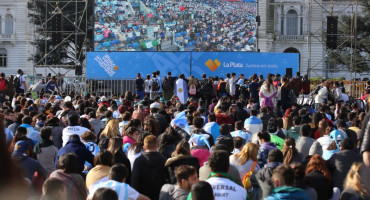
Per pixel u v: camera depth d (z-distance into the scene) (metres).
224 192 9.45
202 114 21.88
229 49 55.12
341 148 12.44
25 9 96.56
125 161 12.88
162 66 46.66
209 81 38.22
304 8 92.31
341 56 72.25
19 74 42.59
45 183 7.48
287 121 19.03
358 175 8.66
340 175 11.96
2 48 96.94
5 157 2.39
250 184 11.81
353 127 20.08
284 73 46.28
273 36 88.50
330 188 10.97
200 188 7.66
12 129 18.31
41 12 72.75
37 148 14.23
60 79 46.62
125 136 15.34
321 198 10.63
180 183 9.88
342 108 27.64
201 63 46.53
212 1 54.84
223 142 13.84
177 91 38.03
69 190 9.70
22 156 12.09
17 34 96.56
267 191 10.43
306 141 15.07
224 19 54.97
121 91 45.84
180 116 19.69
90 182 10.95
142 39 54.09
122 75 46.59
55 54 72.25
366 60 74.00
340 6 90.94
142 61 46.59
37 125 19.39
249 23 55.09
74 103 29.58
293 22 93.19
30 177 11.94
